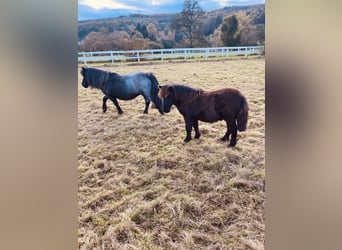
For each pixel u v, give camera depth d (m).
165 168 1.27
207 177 1.24
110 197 1.28
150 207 1.26
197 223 1.23
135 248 1.24
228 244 1.20
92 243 1.26
